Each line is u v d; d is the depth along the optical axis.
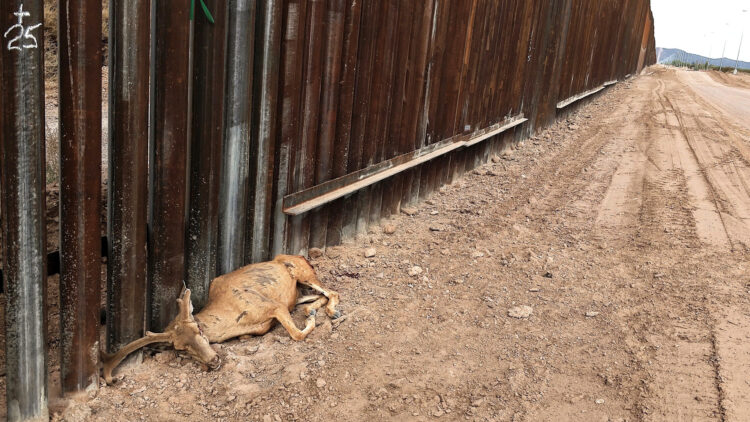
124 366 4.47
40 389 3.81
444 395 4.61
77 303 3.96
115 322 4.35
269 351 4.92
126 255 4.24
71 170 3.77
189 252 4.93
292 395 4.47
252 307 4.90
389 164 7.66
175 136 4.41
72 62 3.63
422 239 7.70
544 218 8.73
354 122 6.83
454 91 9.20
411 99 7.96
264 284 5.06
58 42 3.62
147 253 4.63
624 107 21.86
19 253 3.56
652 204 9.48
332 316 5.50
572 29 16.22
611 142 14.84
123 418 4.05
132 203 4.17
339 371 4.79
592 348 5.25
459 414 4.41
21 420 3.76
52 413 3.99
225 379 4.53
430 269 6.81
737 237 8.05
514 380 4.79
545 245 7.64
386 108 7.34
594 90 22.41
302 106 5.92
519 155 12.86
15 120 3.40
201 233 4.90
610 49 25.83
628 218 8.77
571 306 6.00
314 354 4.96
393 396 4.56
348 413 4.36
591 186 10.59
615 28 25.72
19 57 3.36
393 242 7.52
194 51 4.57
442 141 9.23
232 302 4.86
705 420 4.30
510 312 5.82
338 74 6.28
